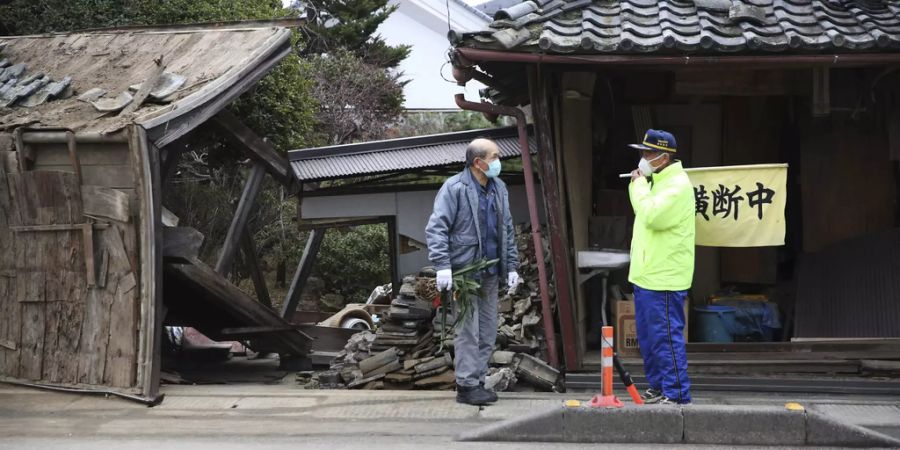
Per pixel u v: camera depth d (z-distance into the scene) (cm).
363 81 2244
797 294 872
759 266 945
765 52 727
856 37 719
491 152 690
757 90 823
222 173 1895
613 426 594
